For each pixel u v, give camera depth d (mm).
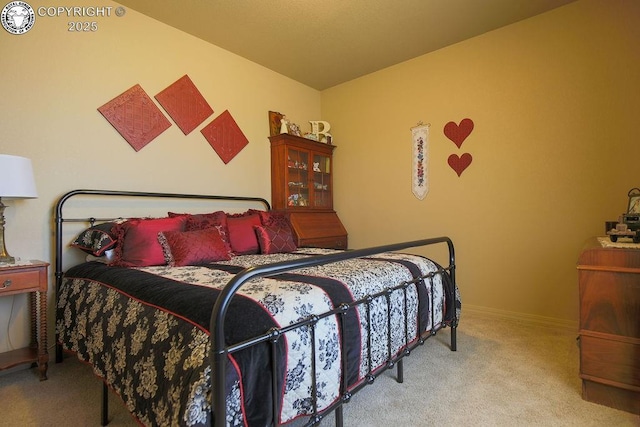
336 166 4078
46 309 2033
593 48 2436
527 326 2652
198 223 2387
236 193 3242
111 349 1379
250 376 955
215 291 1264
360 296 1437
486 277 2951
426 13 2605
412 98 3400
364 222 3811
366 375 1416
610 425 1380
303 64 3488
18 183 1748
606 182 2398
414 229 3412
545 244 2656
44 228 2111
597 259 1569
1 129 1966
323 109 4188
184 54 2846
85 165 2283
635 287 1480
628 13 2314
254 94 3426
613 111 2369
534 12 2617
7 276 1728
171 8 2504
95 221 2324
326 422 1438
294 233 3273
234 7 2498
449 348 2207
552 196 2621
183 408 859
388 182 3607
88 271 1931
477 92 2982
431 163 3279
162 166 2695
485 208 2953
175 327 1089
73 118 2234
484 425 1394
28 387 1766
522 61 2742
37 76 2092
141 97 2572
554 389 1673
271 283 1360
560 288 2588
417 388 1697
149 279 1553
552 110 2613
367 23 2732
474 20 2717
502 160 2855
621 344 1500
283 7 2506
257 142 3447
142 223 2100
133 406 1149
